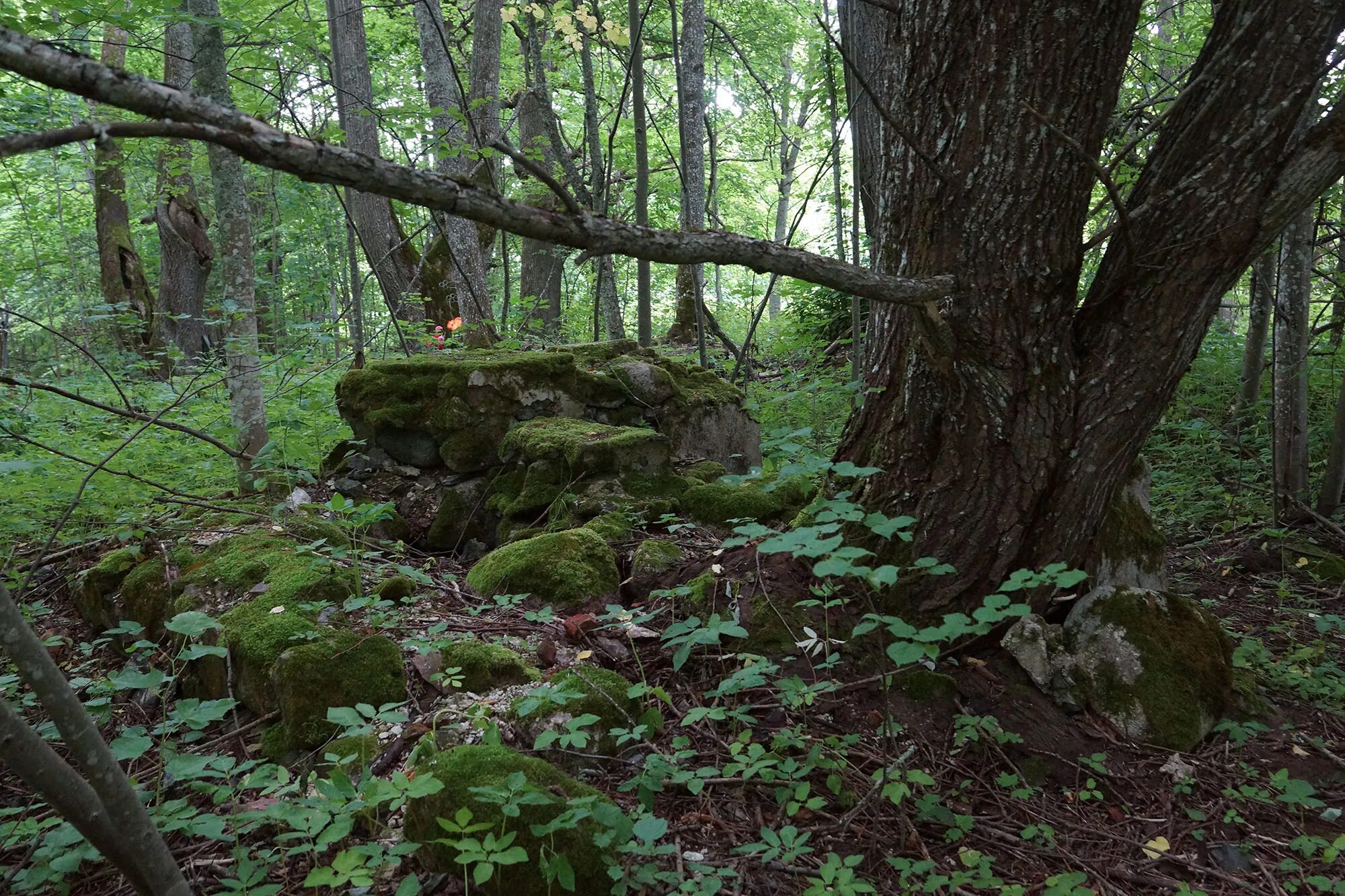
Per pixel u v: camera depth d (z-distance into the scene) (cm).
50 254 1205
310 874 180
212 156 420
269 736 266
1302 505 513
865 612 301
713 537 383
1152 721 284
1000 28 251
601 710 257
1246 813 259
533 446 417
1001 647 300
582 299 1380
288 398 538
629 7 518
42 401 615
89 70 121
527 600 331
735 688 244
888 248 290
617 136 1388
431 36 893
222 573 337
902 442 306
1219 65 269
